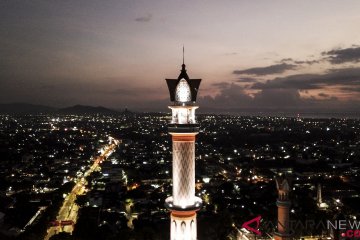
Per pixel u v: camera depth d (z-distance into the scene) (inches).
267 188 6958.7
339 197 6446.9
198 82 1306.6
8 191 7549.2
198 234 4160.9
